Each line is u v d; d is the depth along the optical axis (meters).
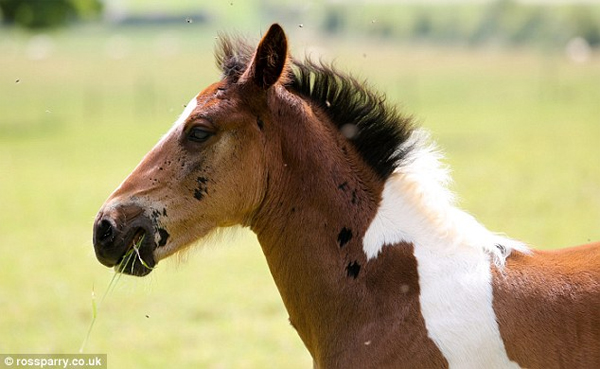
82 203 24.17
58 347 12.12
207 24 162.50
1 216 22.50
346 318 5.95
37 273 16.64
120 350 11.98
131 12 168.00
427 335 5.62
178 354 11.74
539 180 24.70
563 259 5.84
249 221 6.36
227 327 12.97
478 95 55.94
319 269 6.06
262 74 6.11
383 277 5.90
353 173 6.17
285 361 11.38
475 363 5.51
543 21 104.69
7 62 93.06
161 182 6.14
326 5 131.38
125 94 61.28
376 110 6.23
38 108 55.09
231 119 6.10
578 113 44.12
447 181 6.32
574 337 5.44
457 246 5.91
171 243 6.18
